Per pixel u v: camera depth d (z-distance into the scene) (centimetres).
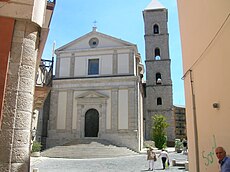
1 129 417
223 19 561
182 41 941
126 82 3212
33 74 471
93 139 3014
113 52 3391
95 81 3288
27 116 446
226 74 552
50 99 3328
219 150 482
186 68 880
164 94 4103
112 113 3142
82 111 3212
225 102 562
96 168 1638
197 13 757
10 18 461
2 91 425
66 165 1788
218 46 595
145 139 3938
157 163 2014
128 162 2020
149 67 4278
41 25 508
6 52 442
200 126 736
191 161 818
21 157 423
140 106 3438
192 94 802
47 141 3177
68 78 3381
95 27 3569
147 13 4609
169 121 3972
